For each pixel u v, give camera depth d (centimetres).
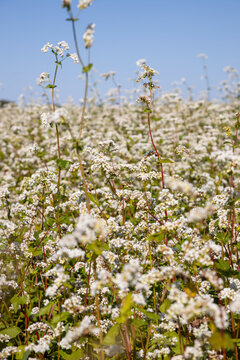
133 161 1071
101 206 675
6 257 460
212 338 255
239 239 453
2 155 1406
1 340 376
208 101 2294
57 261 445
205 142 1116
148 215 481
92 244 328
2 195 518
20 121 1848
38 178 525
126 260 432
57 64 478
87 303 452
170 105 2112
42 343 349
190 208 655
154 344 367
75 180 798
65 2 323
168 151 1097
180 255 385
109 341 314
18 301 407
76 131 1456
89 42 331
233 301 360
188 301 291
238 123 458
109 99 1848
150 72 469
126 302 284
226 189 507
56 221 475
